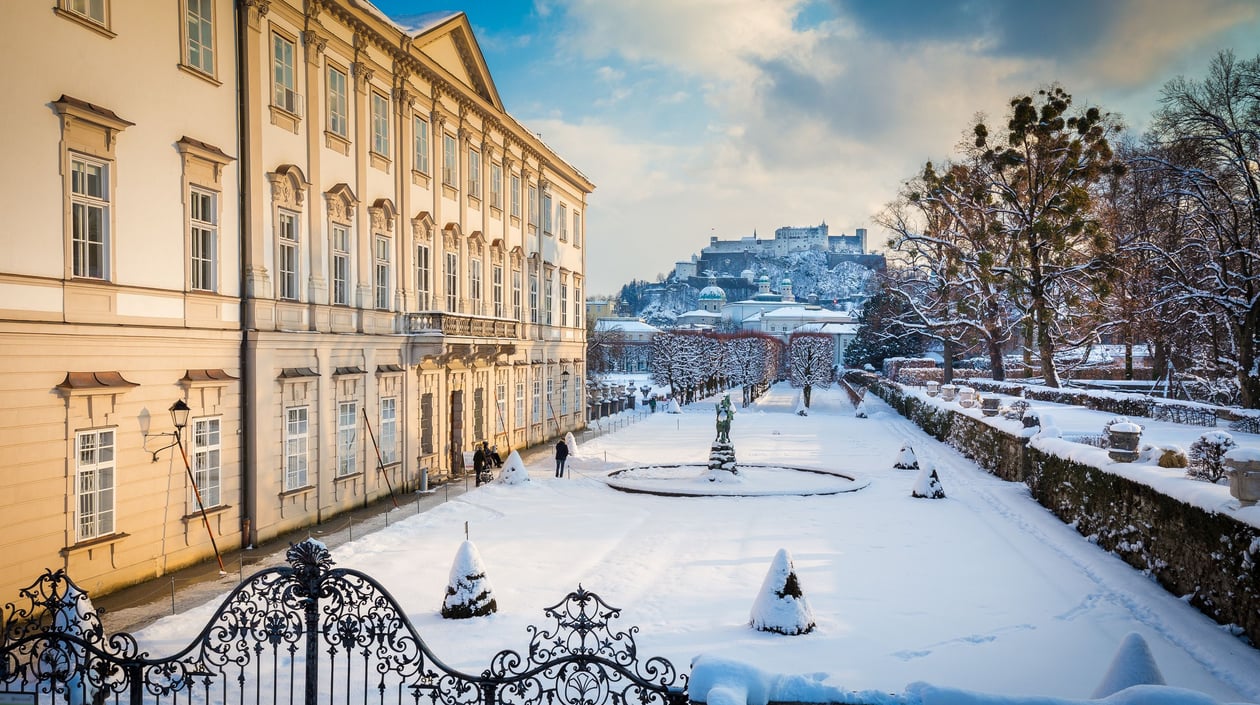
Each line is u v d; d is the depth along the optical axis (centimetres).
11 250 1452
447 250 3366
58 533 1541
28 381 1480
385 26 2731
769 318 18300
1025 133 4753
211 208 2009
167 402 1839
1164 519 1719
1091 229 4478
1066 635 1400
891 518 2489
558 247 5119
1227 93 3703
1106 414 4038
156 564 1792
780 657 1277
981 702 778
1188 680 1198
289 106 2308
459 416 3528
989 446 3625
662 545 2098
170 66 1852
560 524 2384
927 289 6494
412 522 2400
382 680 970
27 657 1244
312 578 992
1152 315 4538
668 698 877
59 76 1550
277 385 2214
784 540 2166
